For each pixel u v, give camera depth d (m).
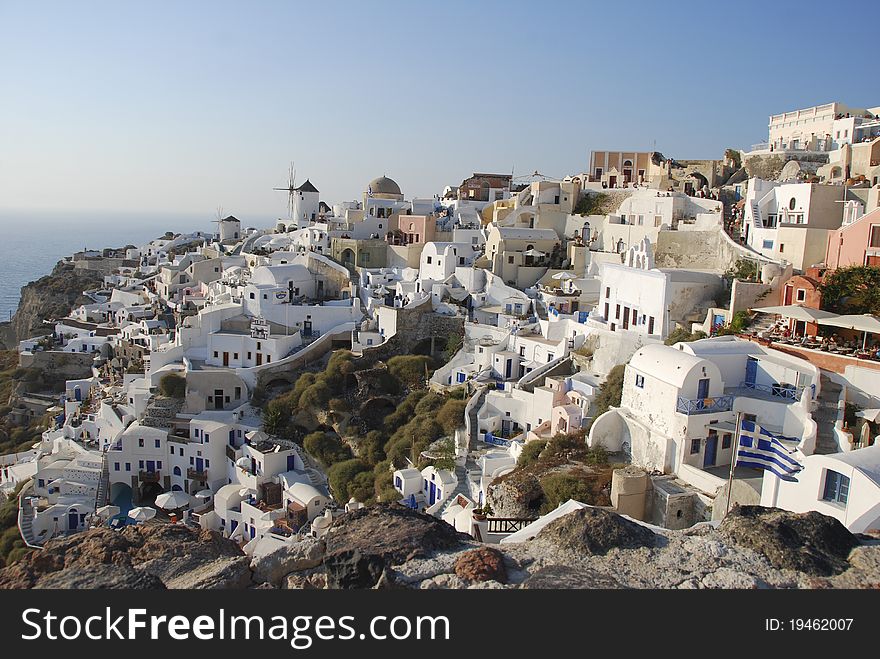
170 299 98.00
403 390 62.81
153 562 12.17
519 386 50.50
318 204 122.00
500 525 24.33
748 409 31.09
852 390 31.34
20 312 126.69
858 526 18.59
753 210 55.59
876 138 65.88
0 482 67.12
